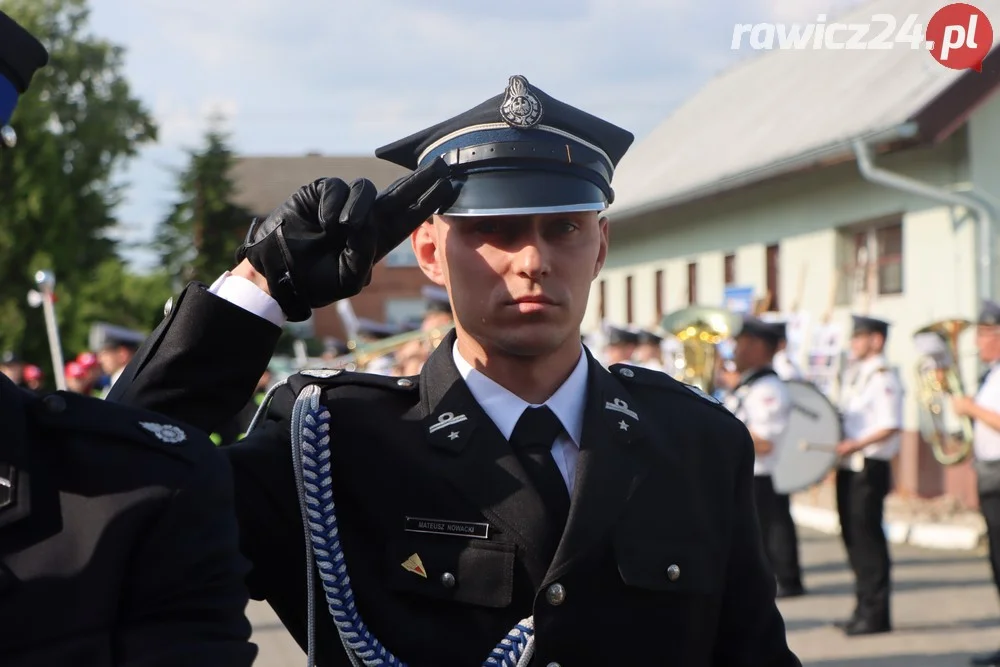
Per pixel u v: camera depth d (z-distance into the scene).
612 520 2.45
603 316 28.94
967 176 15.61
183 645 1.78
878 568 9.11
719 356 10.17
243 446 2.54
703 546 2.56
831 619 9.72
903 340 16.67
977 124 15.55
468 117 2.51
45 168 41.97
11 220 41.62
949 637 8.99
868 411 9.25
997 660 8.20
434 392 2.55
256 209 52.56
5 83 1.82
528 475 2.47
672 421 2.65
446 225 2.51
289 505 2.50
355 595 2.44
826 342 17.25
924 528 13.69
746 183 19.81
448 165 2.48
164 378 2.27
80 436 1.82
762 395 10.09
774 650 2.67
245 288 2.30
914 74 16.91
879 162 17.00
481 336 2.50
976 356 15.35
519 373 2.53
